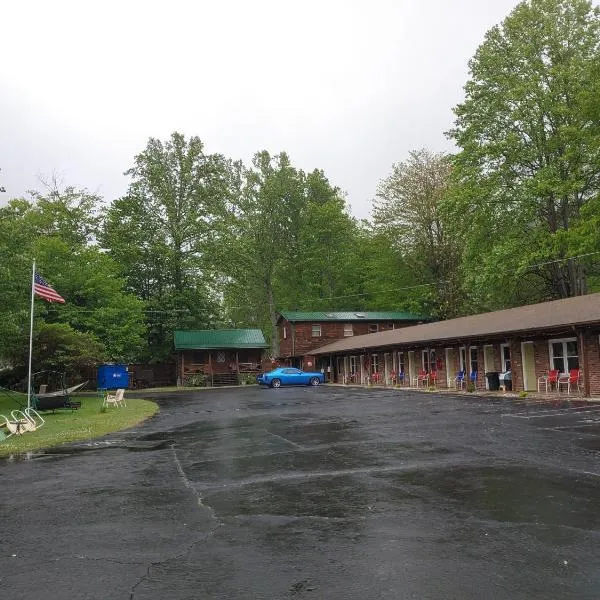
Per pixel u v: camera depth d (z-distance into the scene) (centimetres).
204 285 5872
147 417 2105
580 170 3456
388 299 6003
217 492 812
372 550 539
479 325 2797
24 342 2991
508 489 746
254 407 2350
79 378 3981
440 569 485
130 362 5634
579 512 631
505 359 2648
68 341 3130
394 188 5322
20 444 1439
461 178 3831
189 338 5381
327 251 6562
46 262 4044
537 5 3678
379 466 947
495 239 3719
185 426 1748
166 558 539
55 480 959
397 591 445
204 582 477
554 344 2327
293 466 988
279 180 6288
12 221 2531
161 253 5503
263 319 7738
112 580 489
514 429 1292
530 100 3541
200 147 5847
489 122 3731
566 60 3638
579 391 2125
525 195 3466
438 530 591
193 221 5550
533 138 3638
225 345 5309
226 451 1197
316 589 455
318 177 6719
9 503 799
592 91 3200
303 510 695
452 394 2550
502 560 499
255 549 555
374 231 6281
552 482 772
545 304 2689
